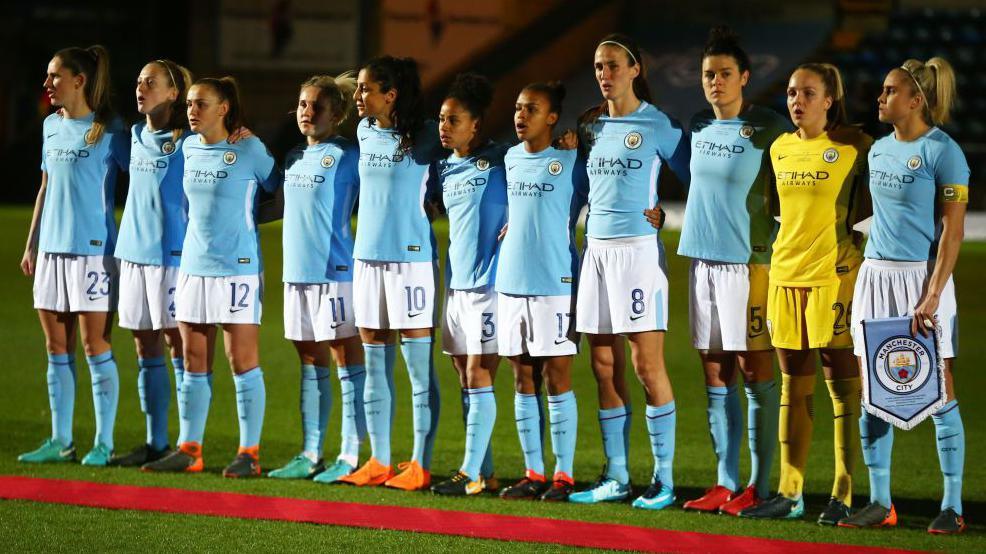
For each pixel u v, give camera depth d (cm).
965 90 9819
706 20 10875
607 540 1814
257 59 10094
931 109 1856
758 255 1988
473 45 10250
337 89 2214
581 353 3688
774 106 9756
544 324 2059
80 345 3653
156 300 2269
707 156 1995
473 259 2111
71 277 2292
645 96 2052
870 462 1928
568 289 2072
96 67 2302
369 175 2148
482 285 2112
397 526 1880
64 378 2338
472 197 2106
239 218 2216
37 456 2314
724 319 1997
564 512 1991
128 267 2284
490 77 10075
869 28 10412
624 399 2094
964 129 9506
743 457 2461
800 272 1923
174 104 2288
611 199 2023
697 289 2028
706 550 1762
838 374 1945
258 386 2239
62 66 2277
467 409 2166
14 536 1794
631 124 2028
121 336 3866
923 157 1841
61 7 10394
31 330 3881
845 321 1927
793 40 10425
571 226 2094
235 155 2206
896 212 1866
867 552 1755
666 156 2041
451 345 2159
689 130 2055
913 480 2256
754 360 1998
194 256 2211
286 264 2216
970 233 7275
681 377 3284
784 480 1980
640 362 2039
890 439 1927
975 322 4228
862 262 1958
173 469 2250
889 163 1867
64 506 1969
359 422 2247
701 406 2923
